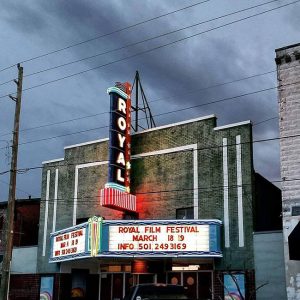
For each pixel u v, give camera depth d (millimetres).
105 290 28953
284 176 22031
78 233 26500
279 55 23312
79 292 29453
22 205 35469
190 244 24062
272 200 27875
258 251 23188
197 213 25641
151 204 27344
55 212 31266
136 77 31125
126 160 27484
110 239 24844
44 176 32469
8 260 22422
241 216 24203
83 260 27328
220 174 25406
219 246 24016
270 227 26797
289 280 20984
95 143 30734
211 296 24828
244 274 23266
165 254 24125
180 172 26812
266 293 22469
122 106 28000
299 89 22516
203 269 25750
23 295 31172
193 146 26688
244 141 25000
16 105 24844
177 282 26297
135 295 16266
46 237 31250
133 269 26469
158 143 27969
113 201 25891
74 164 31266
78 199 30438
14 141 24172
